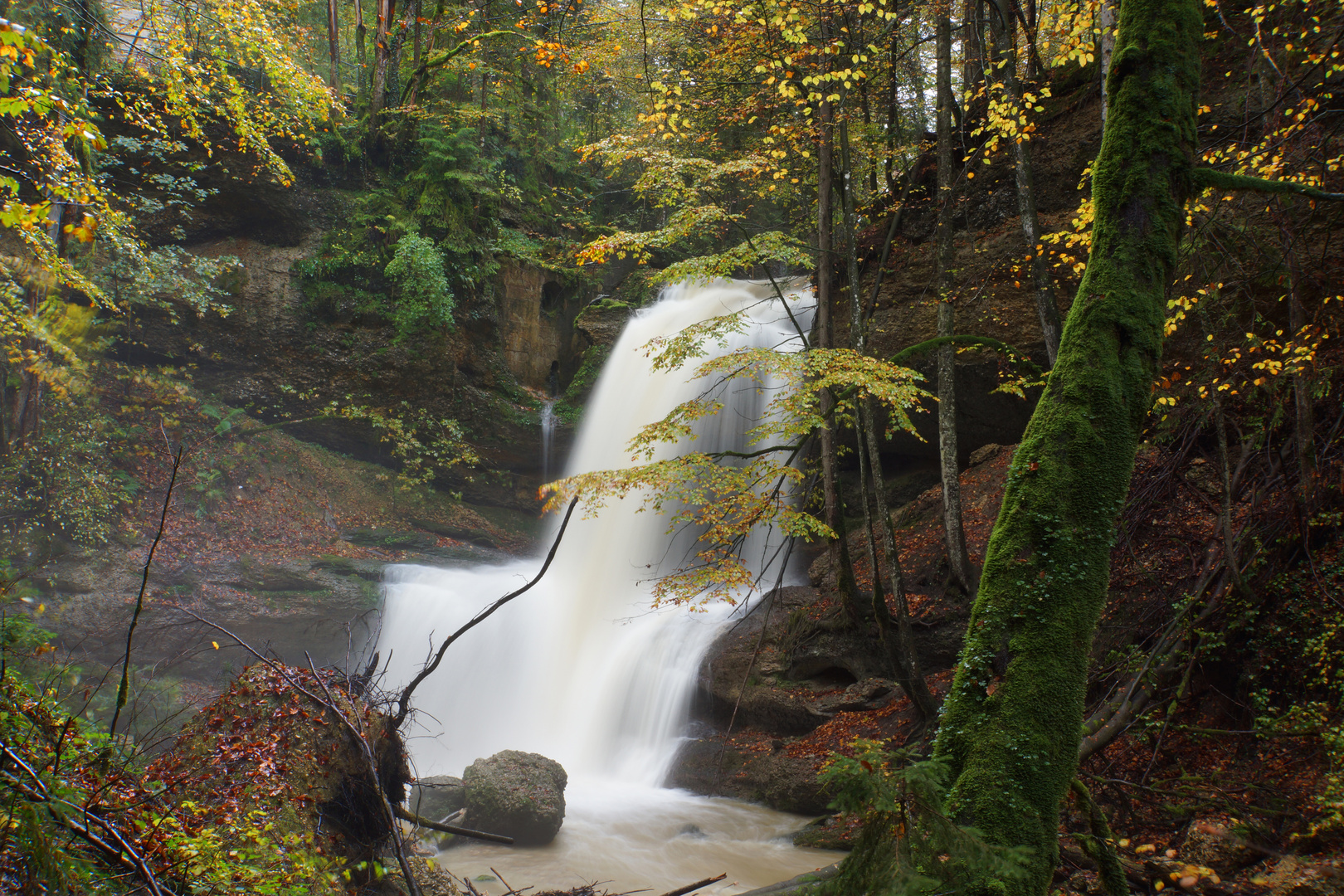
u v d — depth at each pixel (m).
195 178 18.88
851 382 7.96
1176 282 8.92
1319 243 8.70
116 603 13.88
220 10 14.21
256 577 15.88
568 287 25.48
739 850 9.51
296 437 20.17
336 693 5.89
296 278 20.22
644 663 14.98
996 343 8.48
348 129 21.56
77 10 13.62
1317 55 8.20
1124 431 4.23
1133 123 4.48
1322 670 7.07
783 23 9.82
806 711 12.19
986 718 3.97
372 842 5.69
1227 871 5.64
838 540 12.12
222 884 3.77
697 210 9.36
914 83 19.05
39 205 4.39
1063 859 6.29
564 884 8.20
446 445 21.20
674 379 20.25
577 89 25.30
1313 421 8.53
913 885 2.85
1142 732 7.62
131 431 16.83
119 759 4.71
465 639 16.52
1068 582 4.06
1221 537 8.74
